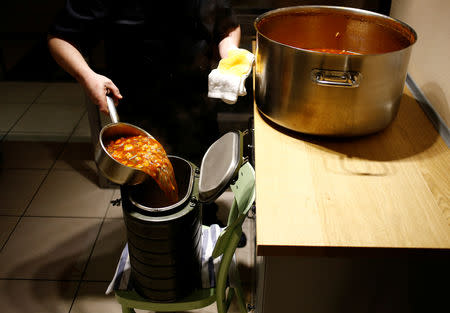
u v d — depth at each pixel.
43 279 2.03
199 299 1.45
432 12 1.53
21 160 2.82
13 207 2.45
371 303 1.14
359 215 1.05
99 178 2.57
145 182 1.42
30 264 2.11
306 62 1.18
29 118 3.28
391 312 1.15
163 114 2.00
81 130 3.15
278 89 1.29
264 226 1.01
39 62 4.15
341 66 1.16
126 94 1.93
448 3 1.40
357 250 0.97
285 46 1.19
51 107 3.43
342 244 0.97
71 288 2.00
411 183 1.15
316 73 1.18
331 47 1.61
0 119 3.25
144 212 1.29
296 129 1.32
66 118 3.29
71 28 1.71
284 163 1.22
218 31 1.87
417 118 1.46
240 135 1.29
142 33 1.75
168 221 1.26
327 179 1.16
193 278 1.47
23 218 2.38
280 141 1.32
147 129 2.06
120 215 2.41
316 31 1.58
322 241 0.97
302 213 1.05
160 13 1.70
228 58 1.60
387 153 1.27
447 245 0.96
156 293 1.44
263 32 1.47
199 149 2.17
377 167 1.21
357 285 1.10
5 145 2.97
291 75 1.23
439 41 1.46
